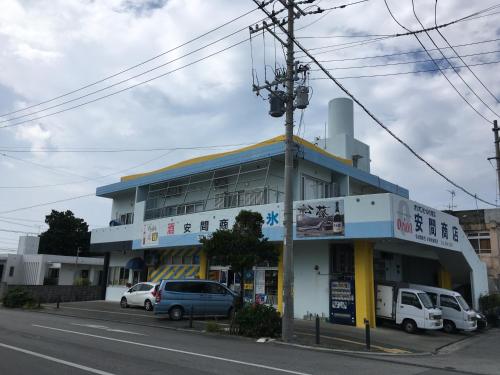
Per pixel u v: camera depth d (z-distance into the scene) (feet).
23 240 188.24
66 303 102.99
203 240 60.44
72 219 211.20
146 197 106.83
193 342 43.65
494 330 82.64
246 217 60.23
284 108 53.42
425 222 72.23
